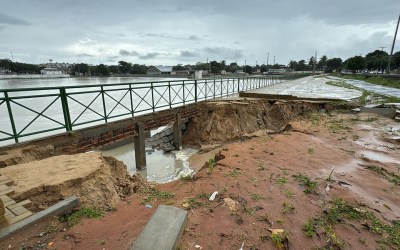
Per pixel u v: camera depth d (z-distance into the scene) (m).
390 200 3.67
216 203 3.42
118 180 4.84
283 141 6.79
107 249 2.47
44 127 14.40
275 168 4.74
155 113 10.34
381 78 36.84
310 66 110.56
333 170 4.66
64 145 6.61
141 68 99.62
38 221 2.88
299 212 3.24
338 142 6.71
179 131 12.45
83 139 7.15
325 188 3.93
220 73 81.31
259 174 4.44
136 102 24.02
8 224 2.72
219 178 4.29
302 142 6.66
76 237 2.68
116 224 2.96
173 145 13.30
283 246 2.61
